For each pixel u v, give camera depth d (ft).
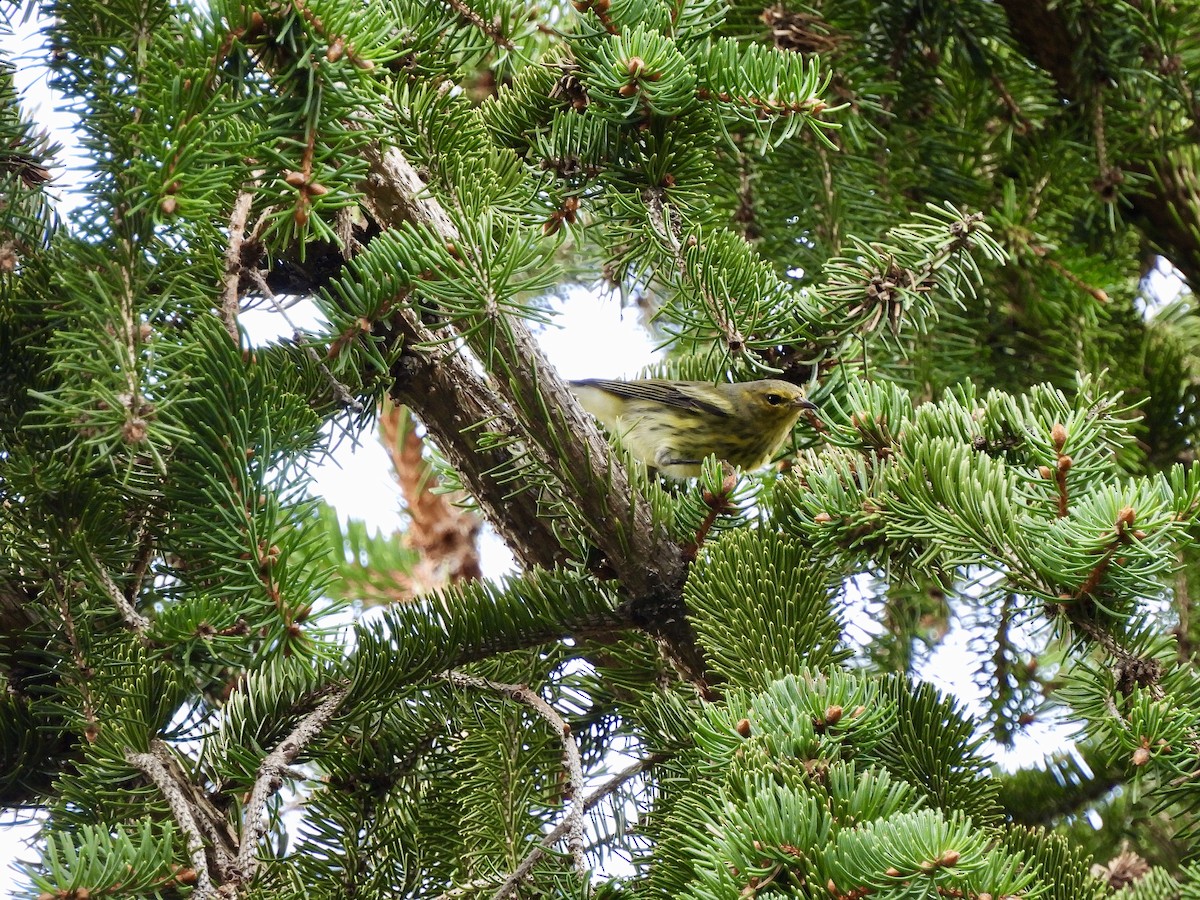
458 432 15.98
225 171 10.39
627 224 15.89
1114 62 22.84
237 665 11.00
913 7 23.00
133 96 10.91
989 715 20.38
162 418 10.77
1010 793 19.99
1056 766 20.03
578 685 15.55
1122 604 11.53
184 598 12.25
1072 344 22.85
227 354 11.16
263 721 13.96
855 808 9.95
